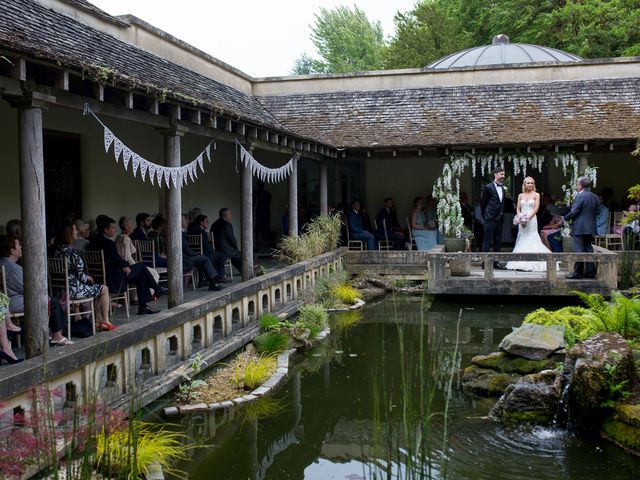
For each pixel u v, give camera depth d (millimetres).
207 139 14656
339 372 7566
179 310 6914
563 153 13406
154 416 5984
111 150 10664
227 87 14672
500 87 16078
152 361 6344
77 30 8219
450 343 8828
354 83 16969
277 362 7770
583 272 11477
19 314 5902
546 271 11352
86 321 6992
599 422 5672
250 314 9133
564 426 5828
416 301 12211
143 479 4551
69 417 4922
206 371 7219
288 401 6570
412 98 16266
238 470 5062
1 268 5918
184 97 6969
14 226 6711
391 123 15336
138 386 6008
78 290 6594
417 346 8727
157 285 8250
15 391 4355
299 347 8609
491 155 13641
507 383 6672
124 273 7734
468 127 14531
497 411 6086
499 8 29734
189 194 13977
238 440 5625
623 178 16266
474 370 7082
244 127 9117
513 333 7215
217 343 7836
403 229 16344
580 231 11328
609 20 25922
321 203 14438
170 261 7535
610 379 5586
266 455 5336
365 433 5773
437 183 13953
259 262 13938
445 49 31156
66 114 9531
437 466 4945
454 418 6016
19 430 4031
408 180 17281
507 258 11422
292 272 10805
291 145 11617
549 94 15484
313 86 17125
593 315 7051
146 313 7934
